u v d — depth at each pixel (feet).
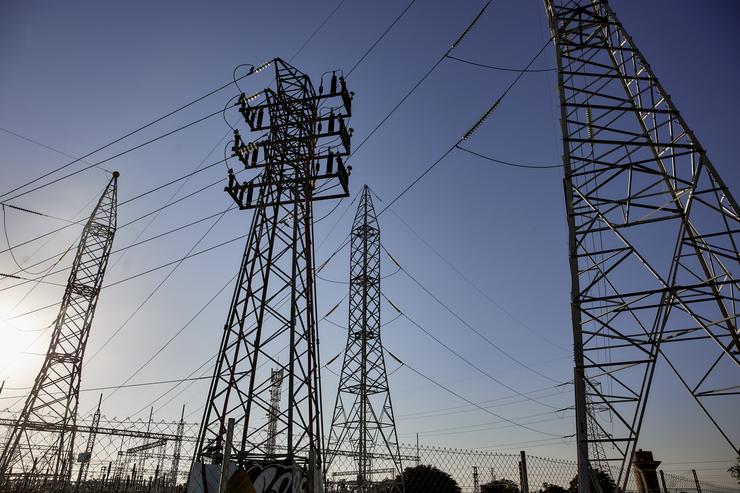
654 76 43.01
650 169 40.45
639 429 34.91
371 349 115.65
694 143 39.09
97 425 95.20
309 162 50.39
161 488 94.63
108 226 116.06
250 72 54.34
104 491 90.07
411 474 81.76
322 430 40.50
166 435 93.56
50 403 96.37
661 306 36.91
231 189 51.67
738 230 36.65
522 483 34.99
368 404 109.40
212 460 37.76
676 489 53.47
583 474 34.50
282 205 48.91
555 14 50.29
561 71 47.32
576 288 39.47
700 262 38.91
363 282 121.60
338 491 93.30
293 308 43.52
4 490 83.15
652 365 35.91
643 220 39.55
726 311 36.04
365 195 134.21
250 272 45.16
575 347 38.17
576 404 36.63
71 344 102.83
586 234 41.34
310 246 46.55
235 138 52.90
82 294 107.76
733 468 75.56
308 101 53.01
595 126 44.68
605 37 48.21
